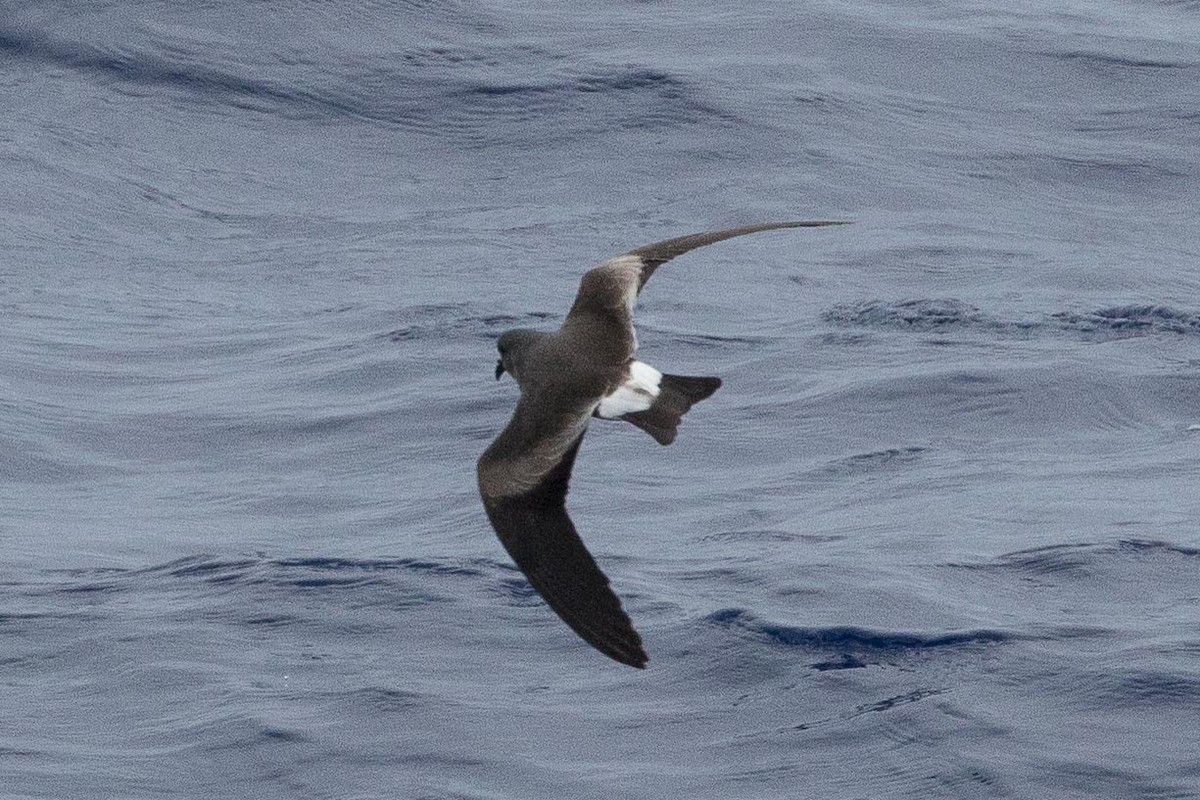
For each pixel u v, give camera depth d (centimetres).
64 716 1767
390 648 1898
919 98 4269
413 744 1683
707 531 2217
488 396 2753
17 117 4103
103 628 1955
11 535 2281
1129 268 3438
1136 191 3916
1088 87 4338
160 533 2277
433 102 4181
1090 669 1778
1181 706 1705
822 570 2039
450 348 2988
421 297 3294
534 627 1934
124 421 2703
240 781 1634
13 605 2027
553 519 843
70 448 2612
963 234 3638
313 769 1644
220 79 4231
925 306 3186
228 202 3847
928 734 1669
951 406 2678
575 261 3512
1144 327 3075
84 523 2333
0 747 1695
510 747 1675
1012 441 2575
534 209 3794
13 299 3325
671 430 895
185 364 2972
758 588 1994
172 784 1630
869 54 4428
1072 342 2984
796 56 4397
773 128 4075
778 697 1759
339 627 1950
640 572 2067
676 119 4100
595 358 923
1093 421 2645
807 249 3541
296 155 4031
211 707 1758
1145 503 2264
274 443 2620
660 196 3844
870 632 1878
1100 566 2041
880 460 2492
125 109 4141
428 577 2061
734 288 3322
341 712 1742
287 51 4309
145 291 3388
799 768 1636
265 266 3528
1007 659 1808
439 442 2595
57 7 4372
